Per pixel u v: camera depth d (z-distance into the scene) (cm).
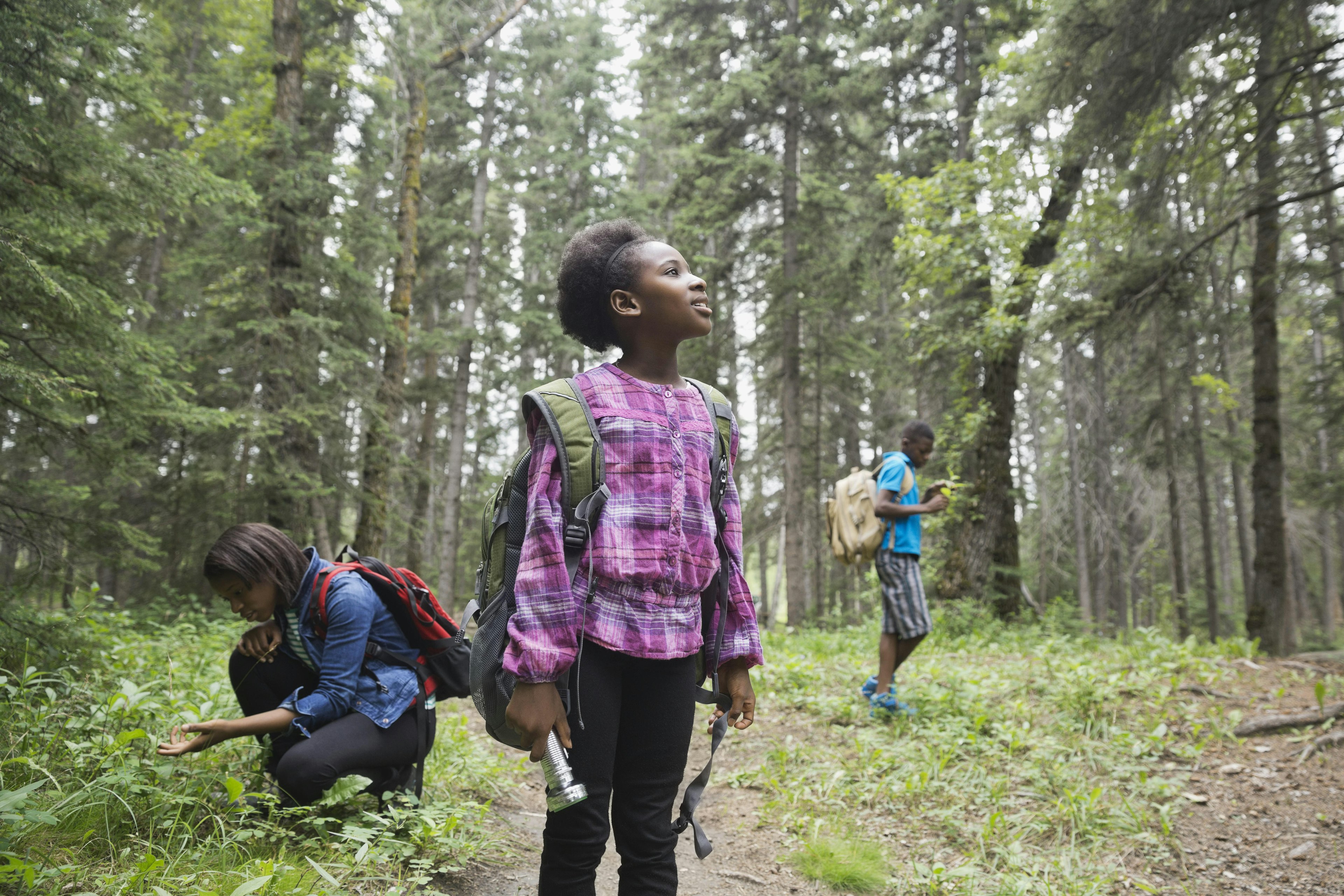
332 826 250
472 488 2538
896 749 397
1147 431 1437
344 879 220
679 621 156
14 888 173
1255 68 733
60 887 179
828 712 472
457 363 1922
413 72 1268
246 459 964
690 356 1691
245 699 273
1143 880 272
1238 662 538
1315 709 409
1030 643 781
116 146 392
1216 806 329
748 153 1516
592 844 154
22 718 269
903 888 269
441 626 273
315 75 1257
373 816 241
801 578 1584
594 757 152
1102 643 728
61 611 458
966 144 1315
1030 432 2759
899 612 448
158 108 425
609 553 148
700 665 171
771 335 1736
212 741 237
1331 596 2111
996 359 1035
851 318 1869
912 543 452
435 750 349
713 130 1614
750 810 350
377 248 1147
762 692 544
